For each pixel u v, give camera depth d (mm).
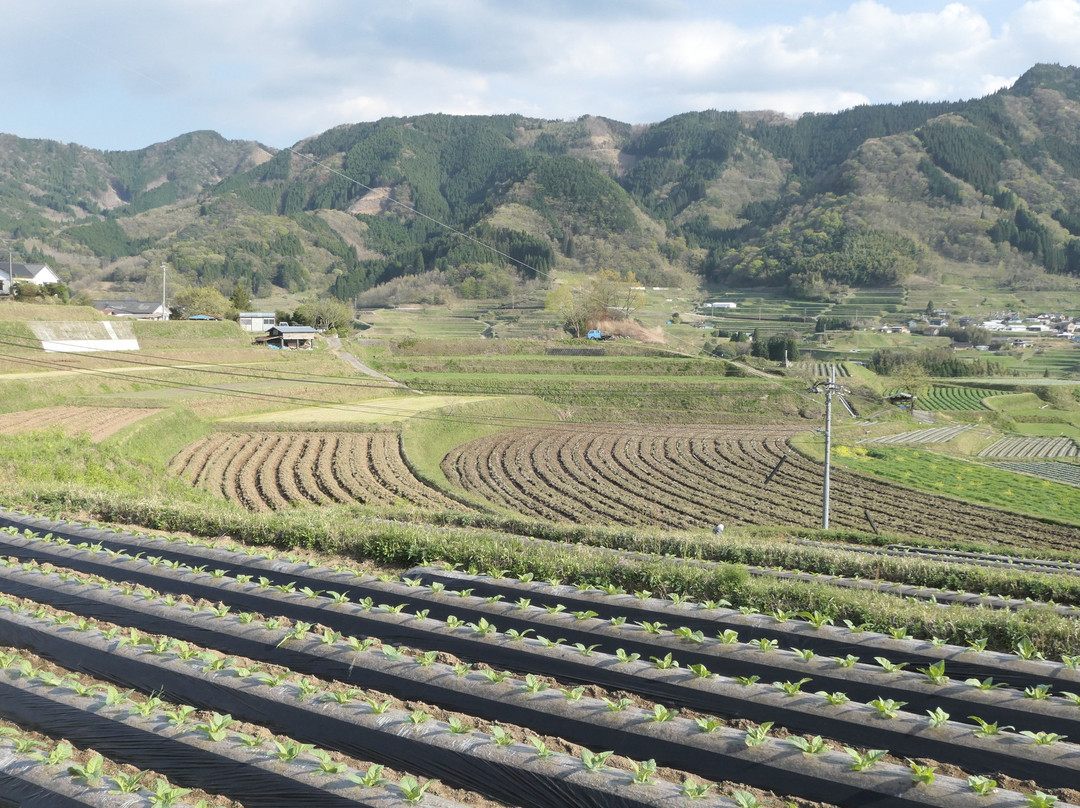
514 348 113875
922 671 9383
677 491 46125
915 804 6402
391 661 9242
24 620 10625
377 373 89562
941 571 17500
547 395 82312
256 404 62125
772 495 46000
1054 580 16578
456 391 82062
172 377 65375
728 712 8297
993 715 8078
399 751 7430
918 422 82875
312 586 12812
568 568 13875
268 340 100250
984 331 167250
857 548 29781
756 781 6969
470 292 192375
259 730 7945
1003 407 106688
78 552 14336
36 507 19906
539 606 11695
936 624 10766
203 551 14633
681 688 8633
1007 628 10461
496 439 63875
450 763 7184
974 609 11539
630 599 11734
